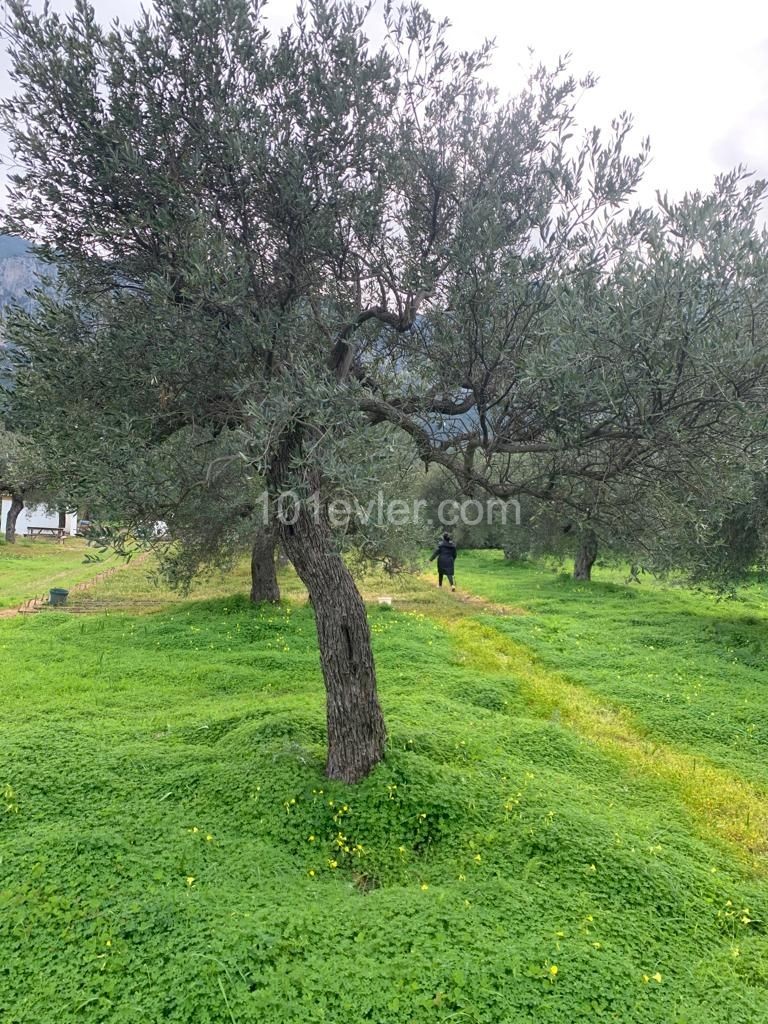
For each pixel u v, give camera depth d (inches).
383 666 419.2
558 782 258.7
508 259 198.7
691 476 195.5
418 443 231.1
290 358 202.8
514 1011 139.9
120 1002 139.7
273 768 241.3
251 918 164.2
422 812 219.6
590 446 199.2
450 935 163.8
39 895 172.2
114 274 212.7
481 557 1371.8
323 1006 138.9
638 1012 142.4
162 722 309.0
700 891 193.9
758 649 477.7
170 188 184.9
